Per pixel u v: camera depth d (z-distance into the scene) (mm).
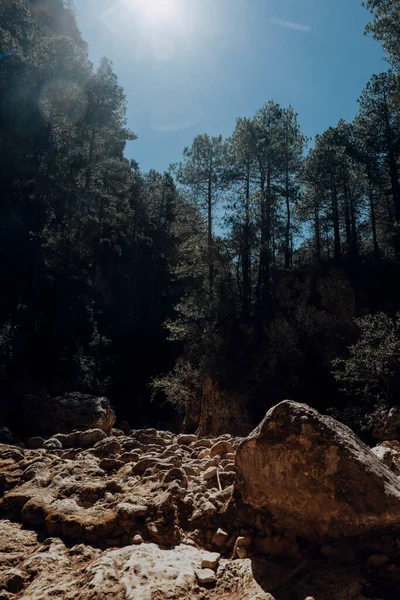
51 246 27781
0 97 23359
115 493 3859
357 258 27172
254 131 29234
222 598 2336
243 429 21000
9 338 20594
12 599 2420
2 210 24719
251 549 2889
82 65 29141
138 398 34000
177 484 3617
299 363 21109
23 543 3092
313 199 32625
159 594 2230
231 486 3676
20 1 28578
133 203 46312
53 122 26750
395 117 28562
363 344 13820
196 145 29047
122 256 44406
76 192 29297
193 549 2895
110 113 32719
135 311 43156
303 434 2938
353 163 31672
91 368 29688
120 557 2646
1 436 9180
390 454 4629
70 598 2289
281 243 30984
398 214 28016
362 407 14117
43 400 11969
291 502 2908
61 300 28625
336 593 2297
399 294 23219
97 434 7316
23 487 4055
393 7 18734
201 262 28109
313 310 22891
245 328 25031
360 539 2713
